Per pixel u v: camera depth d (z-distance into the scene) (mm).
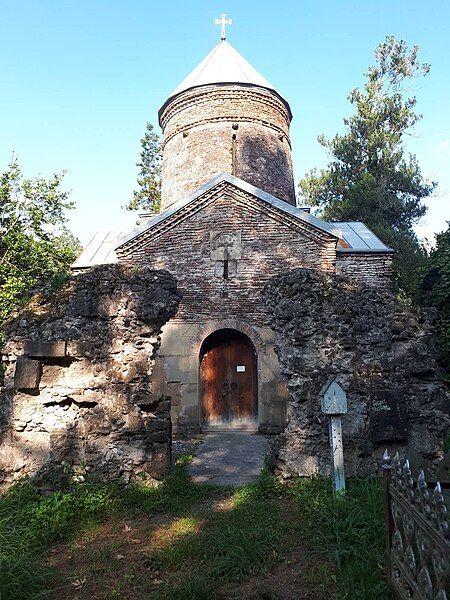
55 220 17938
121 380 7430
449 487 4293
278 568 4875
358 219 28156
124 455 7234
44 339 7527
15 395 7375
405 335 7477
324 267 14672
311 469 7047
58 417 7328
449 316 14148
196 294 14883
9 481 7105
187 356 14547
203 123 19359
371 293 7680
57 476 6941
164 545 5492
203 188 15234
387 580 4184
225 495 7387
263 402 14141
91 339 7535
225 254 14969
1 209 16812
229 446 11961
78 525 6086
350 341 7375
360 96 30781
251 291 14781
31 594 4391
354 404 7156
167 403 7766
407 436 7062
